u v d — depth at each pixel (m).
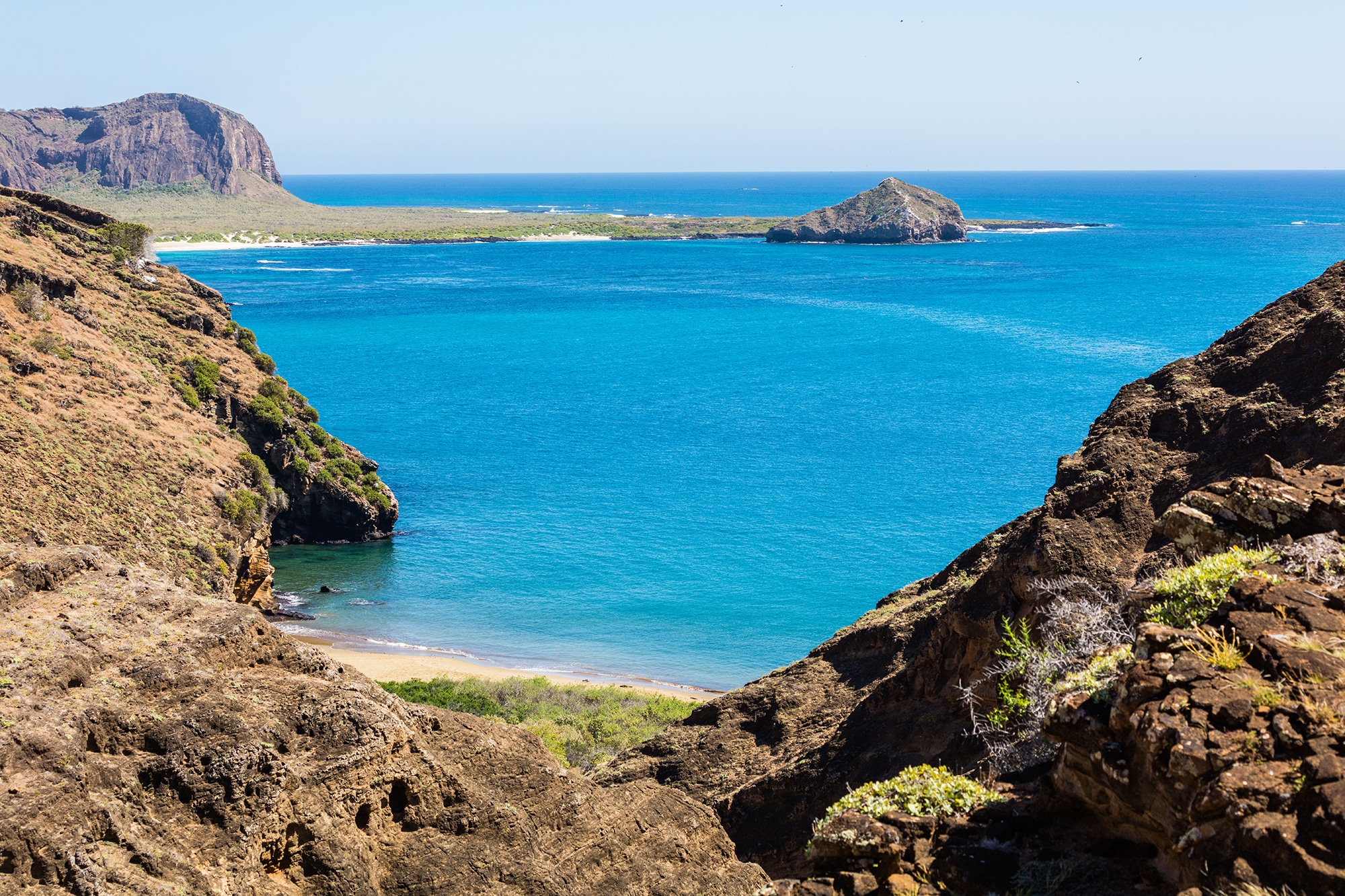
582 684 39.62
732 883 10.70
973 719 15.27
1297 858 6.11
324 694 9.59
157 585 10.61
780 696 23.14
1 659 8.60
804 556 60.34
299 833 8.59
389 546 62.78
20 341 50.25
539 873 9.43
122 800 8.06
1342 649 7.76
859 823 9.41
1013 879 8.05
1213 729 7.25
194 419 58.03
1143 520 18.47
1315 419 18.19
